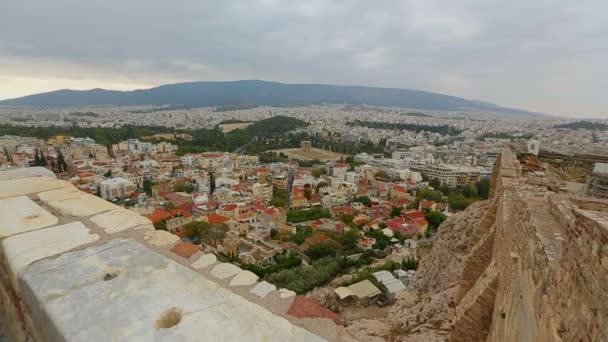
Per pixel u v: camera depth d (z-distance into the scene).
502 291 8.92
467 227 22.89
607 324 2.85
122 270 3.95
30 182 8.19
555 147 36.28
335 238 52.06
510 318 7.12
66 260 4.22
